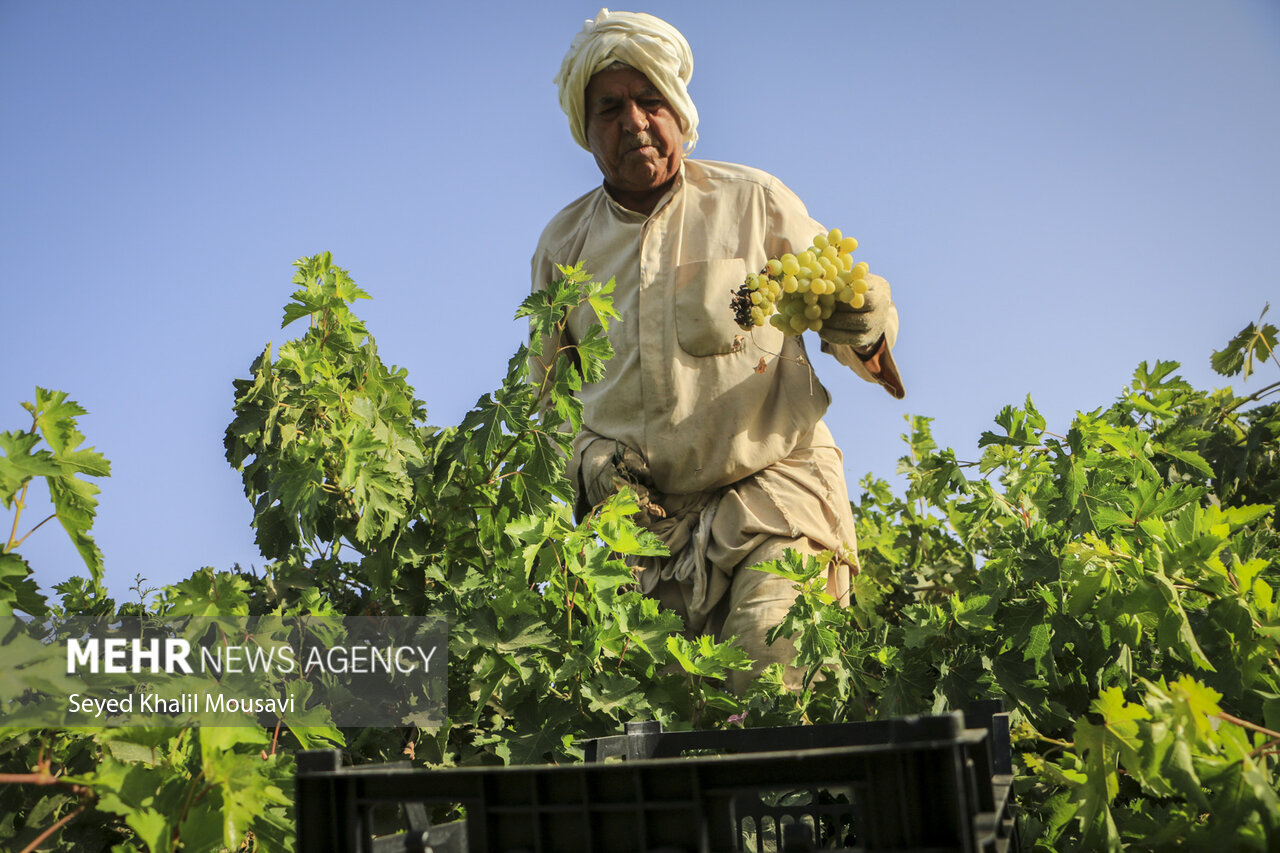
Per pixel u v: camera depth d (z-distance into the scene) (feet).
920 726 4.68
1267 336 14.29
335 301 10.84
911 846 4.57
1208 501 12.46
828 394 13.99
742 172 14.43
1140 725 6.12
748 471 13.33
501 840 5.21
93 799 6.04
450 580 10.00
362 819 5.49
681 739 7.65
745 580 12.85
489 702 9.44
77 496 6.94
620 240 14.16
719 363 13.43
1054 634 9.24
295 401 10.27
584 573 9.48
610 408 13.75
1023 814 8.00
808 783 4.82
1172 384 13.94
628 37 13.70
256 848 6.59
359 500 9.27
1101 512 9.24
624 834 5.01
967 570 14.39
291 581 9.61
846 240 11.24
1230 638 8.03
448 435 10.93
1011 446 11.62
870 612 13.37
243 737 6.19
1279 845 5.56
